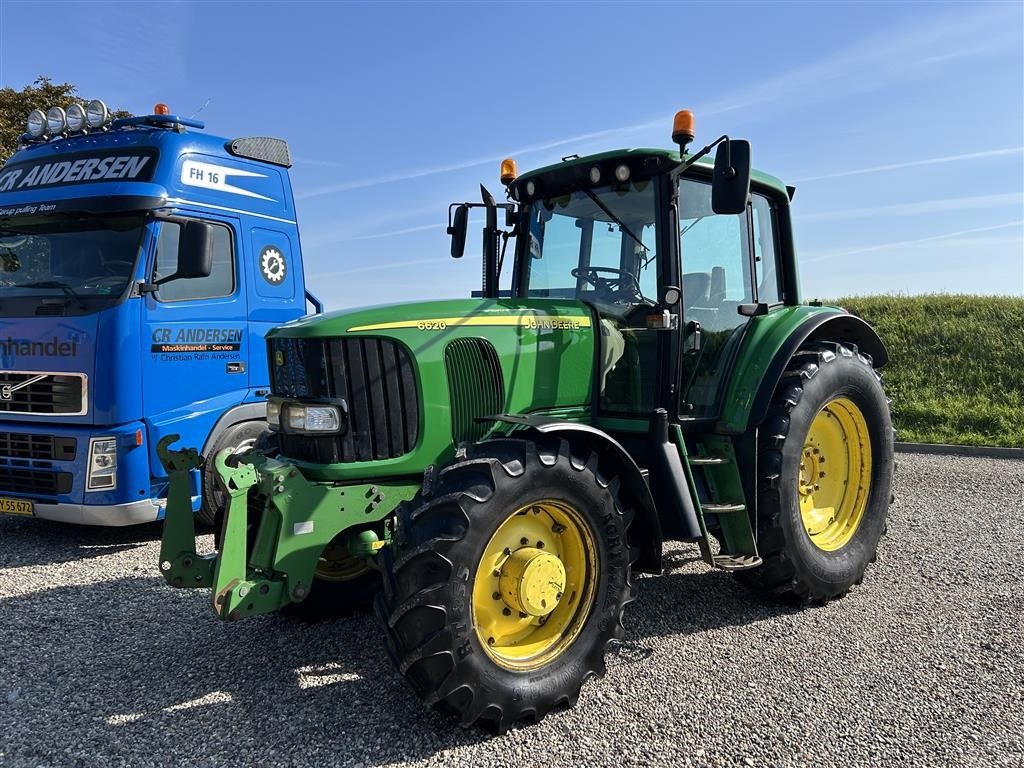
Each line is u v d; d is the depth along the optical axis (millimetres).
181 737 2771
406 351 3221
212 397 5645
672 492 3434
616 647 3400
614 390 3873
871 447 4441
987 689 3100
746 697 3053
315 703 3016
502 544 2943
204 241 5172
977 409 9531
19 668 3350
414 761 2627
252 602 2832
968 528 5504
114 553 5160
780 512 3803
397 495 3205
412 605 2631
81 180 5426
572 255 4121
